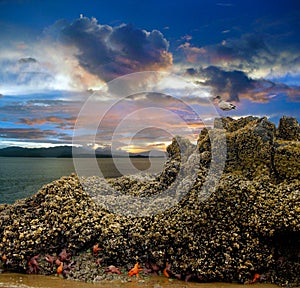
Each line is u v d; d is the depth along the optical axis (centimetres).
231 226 559
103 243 581
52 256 571
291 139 766
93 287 497
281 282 515
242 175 658
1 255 563
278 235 544
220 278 521
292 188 593
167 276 532
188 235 553
